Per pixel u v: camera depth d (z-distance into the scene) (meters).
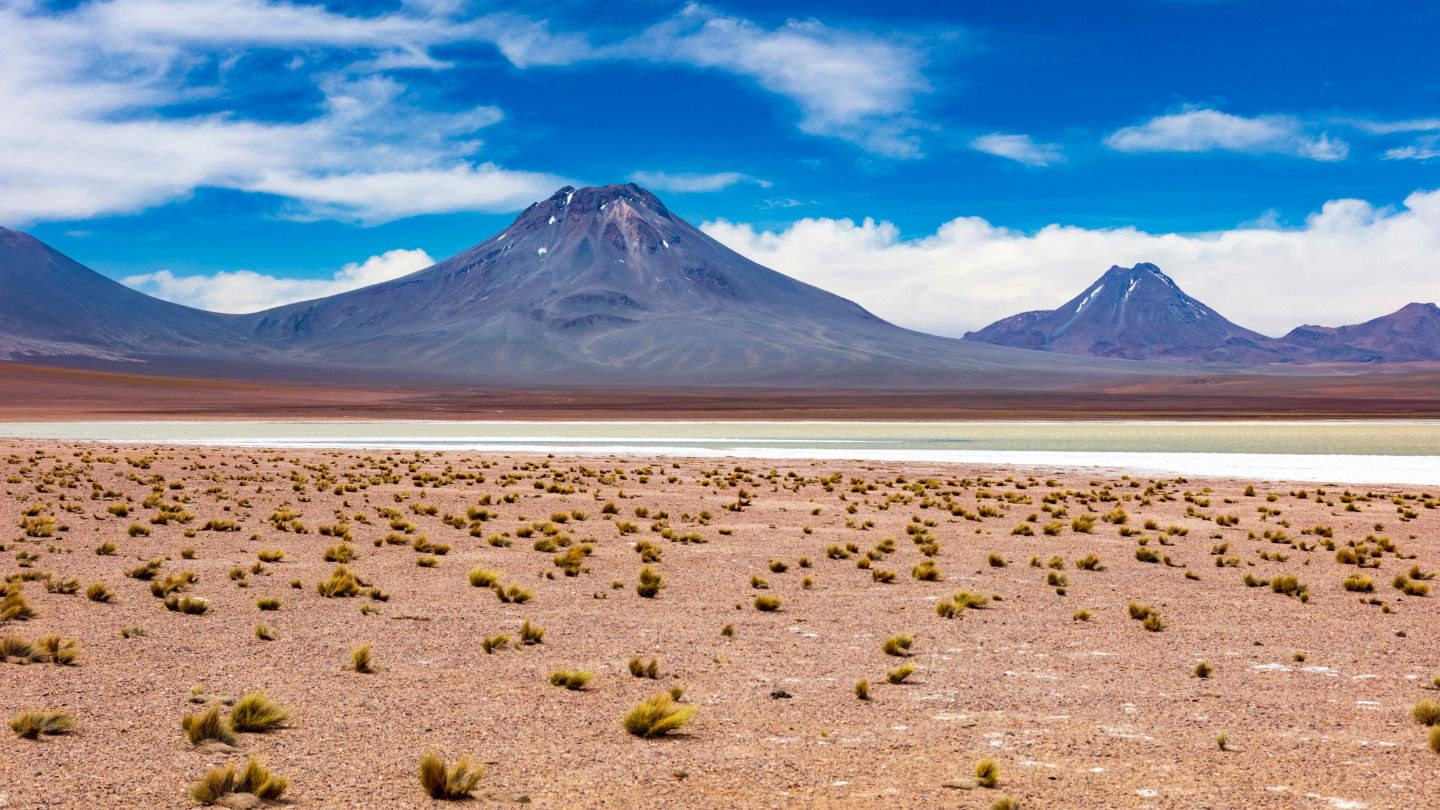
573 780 6.66
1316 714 8.38
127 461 39.22
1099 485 35.81
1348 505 28.19
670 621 12.24
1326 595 14.59
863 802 6.28
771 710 8.42
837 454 53.50
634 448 58.53
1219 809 6.19
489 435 73.62
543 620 12.18
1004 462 47.69
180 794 6.23
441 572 15.80
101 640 10.35
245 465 39.72
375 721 7.89
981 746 7.46
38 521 18.84
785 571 16.41
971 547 19.61
